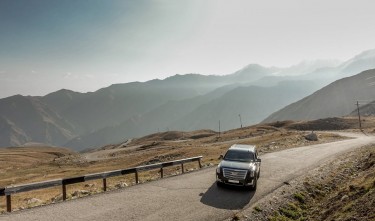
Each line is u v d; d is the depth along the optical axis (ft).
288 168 101.09
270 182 79.82
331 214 52.90
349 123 487.20
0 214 51.06
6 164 446.60
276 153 141.08
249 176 67.72
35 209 54.03
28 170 336.70
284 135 285.02
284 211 59.31
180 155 211.82
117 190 69.10
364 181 61.93
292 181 81.35
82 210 53.62
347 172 91.86
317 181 83.25
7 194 53.52
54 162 419.95
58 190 110.01
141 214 51.98
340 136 263.90
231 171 68.23
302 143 198.39
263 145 191.93
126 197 62.80
